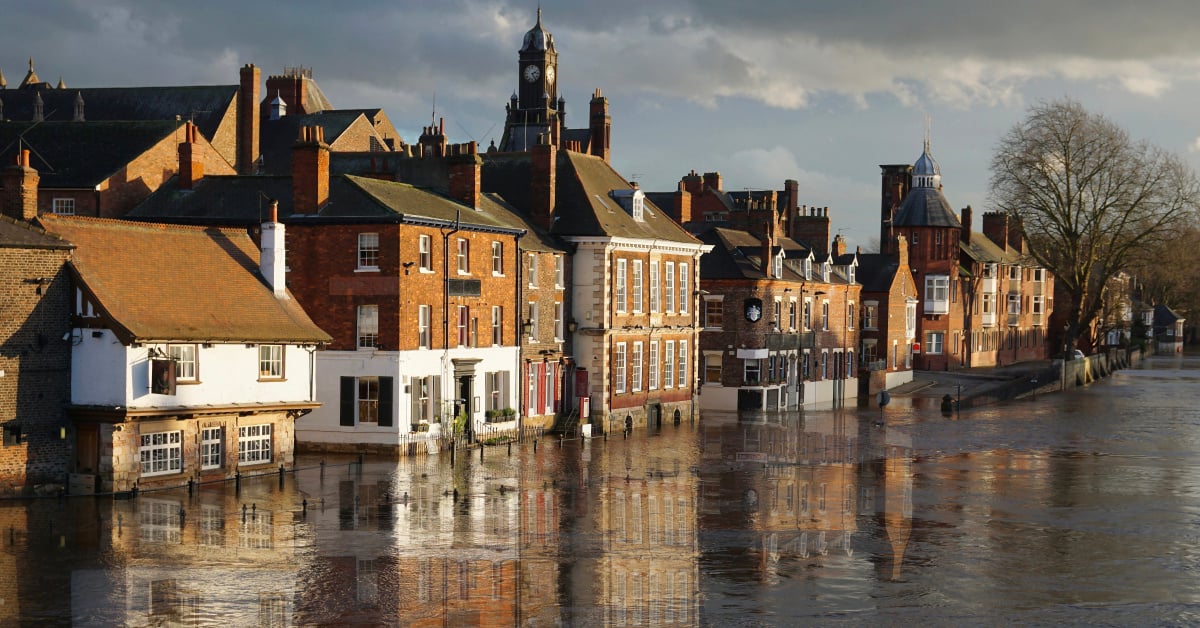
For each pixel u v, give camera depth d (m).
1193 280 171.25
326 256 60.81
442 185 76.38
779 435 75.31
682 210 101.50
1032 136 114.00
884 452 67.56
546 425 73.25
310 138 61.25
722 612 34.09
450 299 63.75
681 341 85.19
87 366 46.69
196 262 52.97
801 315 97.94
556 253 73.69
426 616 33.00
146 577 35.72
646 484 54.09
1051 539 43.91
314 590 35.06
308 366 54.59
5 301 44.75
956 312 130.00
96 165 71.69
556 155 78.94
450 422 63.84
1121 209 112.56
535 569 38.12
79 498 46.16
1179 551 42.16
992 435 77.00
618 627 32.53
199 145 68.81
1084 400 103.56
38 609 32.53
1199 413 92.12
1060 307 165.62
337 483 51.72
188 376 49.31
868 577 38.09
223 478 50.72
